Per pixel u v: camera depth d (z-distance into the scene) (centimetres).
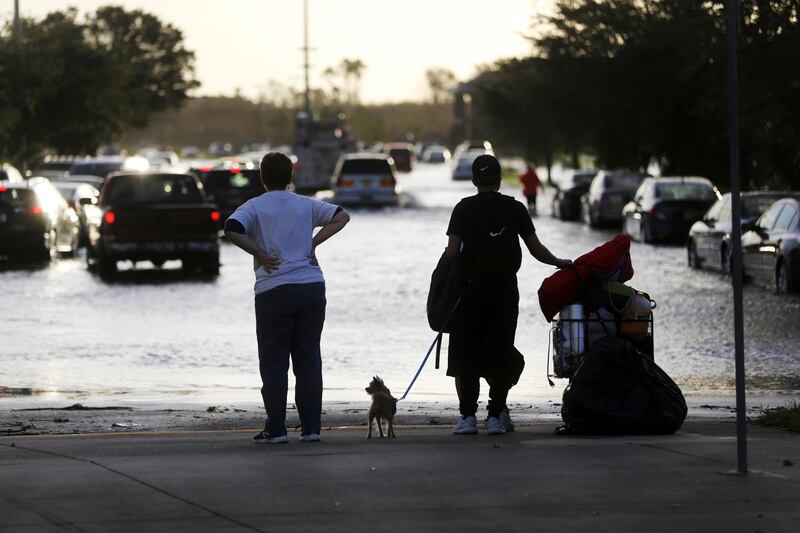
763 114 7081
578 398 2356
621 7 10900
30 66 12888
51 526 1614
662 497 1770
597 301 2434
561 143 15388
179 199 6925
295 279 2227
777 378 3509
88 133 14762
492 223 2325
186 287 6053
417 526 1619
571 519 1653
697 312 4947
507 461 2042
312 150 15188
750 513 1681
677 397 2384
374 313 5022
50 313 5056
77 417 2833
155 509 1703
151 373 3653
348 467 1994
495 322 2356
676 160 11119
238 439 2358
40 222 7425
